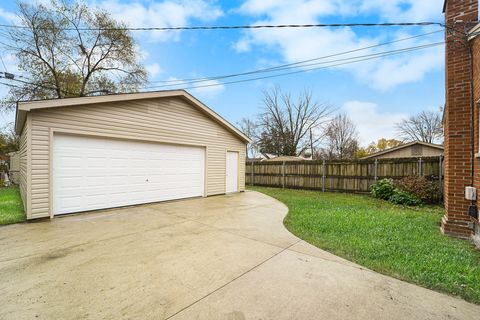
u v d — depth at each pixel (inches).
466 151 171.6
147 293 94.2
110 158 257.4
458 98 176.9
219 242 156.3
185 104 334.3
